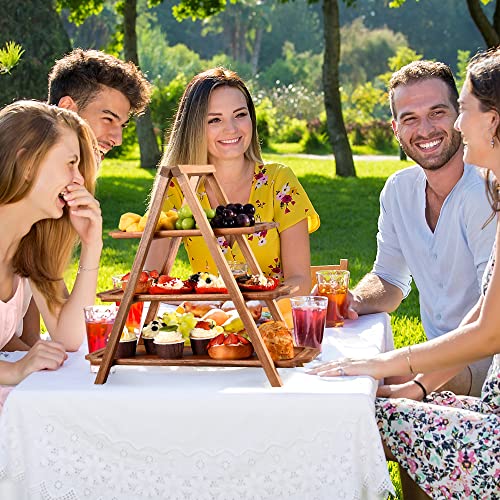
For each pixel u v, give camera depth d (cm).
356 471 238
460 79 3719
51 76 399
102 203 1362
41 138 277
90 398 241
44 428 243
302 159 2497
